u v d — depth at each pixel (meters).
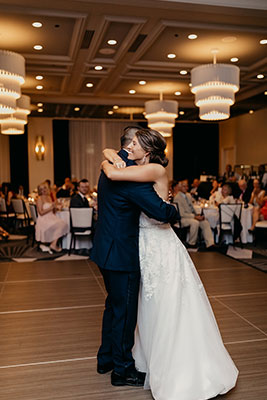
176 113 9.95
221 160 16.81
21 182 15.34
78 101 12.01
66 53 7.73
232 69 6.83
